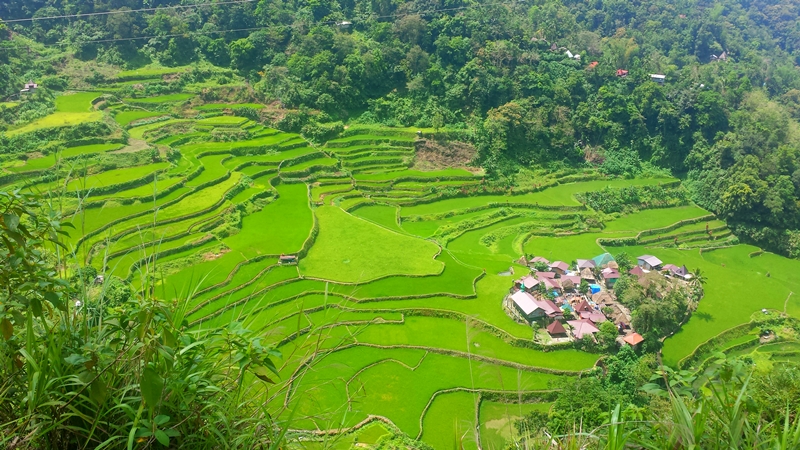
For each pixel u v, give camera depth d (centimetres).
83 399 499
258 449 554
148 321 493
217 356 593
